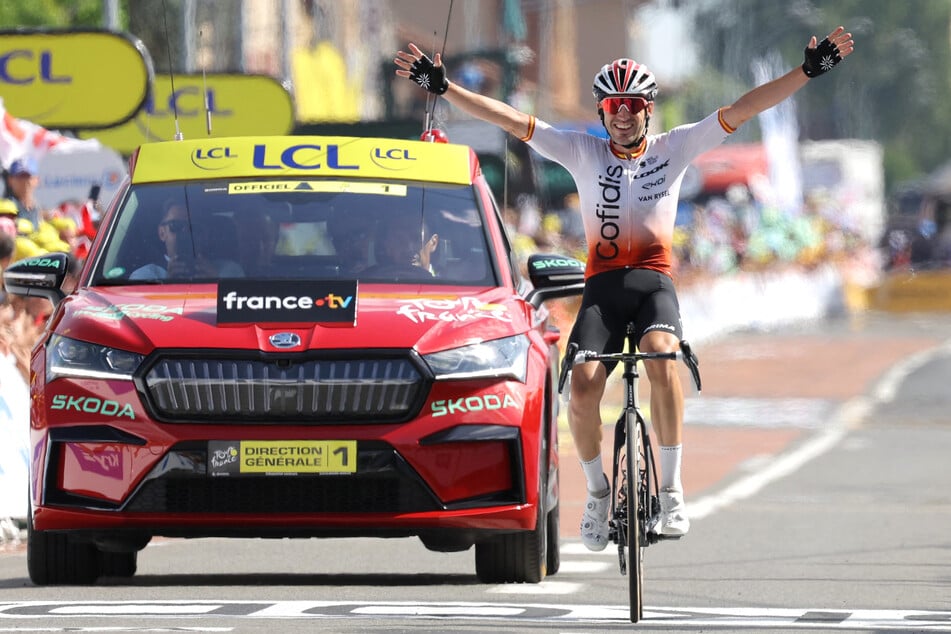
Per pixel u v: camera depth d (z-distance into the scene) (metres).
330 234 31.03
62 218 52.19
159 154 32.88
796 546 37.50
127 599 27.91
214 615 26.02
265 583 30.77
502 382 28.50
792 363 110.69
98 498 28.03
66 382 28.28
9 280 31.45
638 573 25.98
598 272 27.33
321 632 24.41
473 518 28.16
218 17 115.94
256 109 74.25
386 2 168.75
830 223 191.38
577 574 32.62
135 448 27.80
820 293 173.50
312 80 128.88
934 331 149.50
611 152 27.38
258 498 27.95
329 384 27.86
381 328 28.33
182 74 74.06
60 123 65.75
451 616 26.34
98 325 28.62
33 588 29.69
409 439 27.89
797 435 69.19
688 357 25.91
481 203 32.22
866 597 29.64
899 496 48.53
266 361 27.94
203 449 27.69
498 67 121.81
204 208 31.48
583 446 26.84
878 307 190.12
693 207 158.75
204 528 27.91
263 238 30.94
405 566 33.72
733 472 55.34
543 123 27.64
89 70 65.62
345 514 27.94
